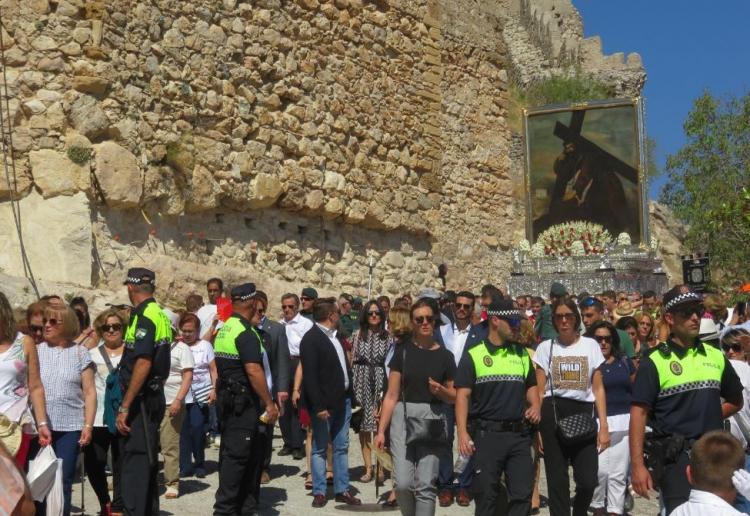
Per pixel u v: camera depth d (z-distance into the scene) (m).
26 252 14.30
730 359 8.76
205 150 17.17
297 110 19.55
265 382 9.68
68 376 8.64
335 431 10.86
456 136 26.22
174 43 16.77
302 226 19.95
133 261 15.49
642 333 12.84
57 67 14.88
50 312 8.70
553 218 25.48
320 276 20.23
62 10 15.02
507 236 27.84
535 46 40.06
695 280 18.48
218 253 17.64
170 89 16.55
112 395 9.10
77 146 14.80
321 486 10.67
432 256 24.00
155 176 15.97
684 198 33.22
